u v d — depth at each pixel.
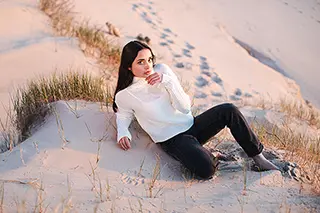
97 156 3.51
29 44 6.80
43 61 6.49
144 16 9.71
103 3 9.50
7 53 6.47
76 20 8.32
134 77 3.71
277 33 10.91
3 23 7.23
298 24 11.55
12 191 3.04
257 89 8.38
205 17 10.63
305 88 9.34
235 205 3.05
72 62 6.66
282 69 9.73
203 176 3.47
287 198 3.17
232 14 11.10
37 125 4.21
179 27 9.83
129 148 3.72
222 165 3.69
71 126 3.91
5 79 5.93
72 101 4.38
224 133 4.76
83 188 3.15
